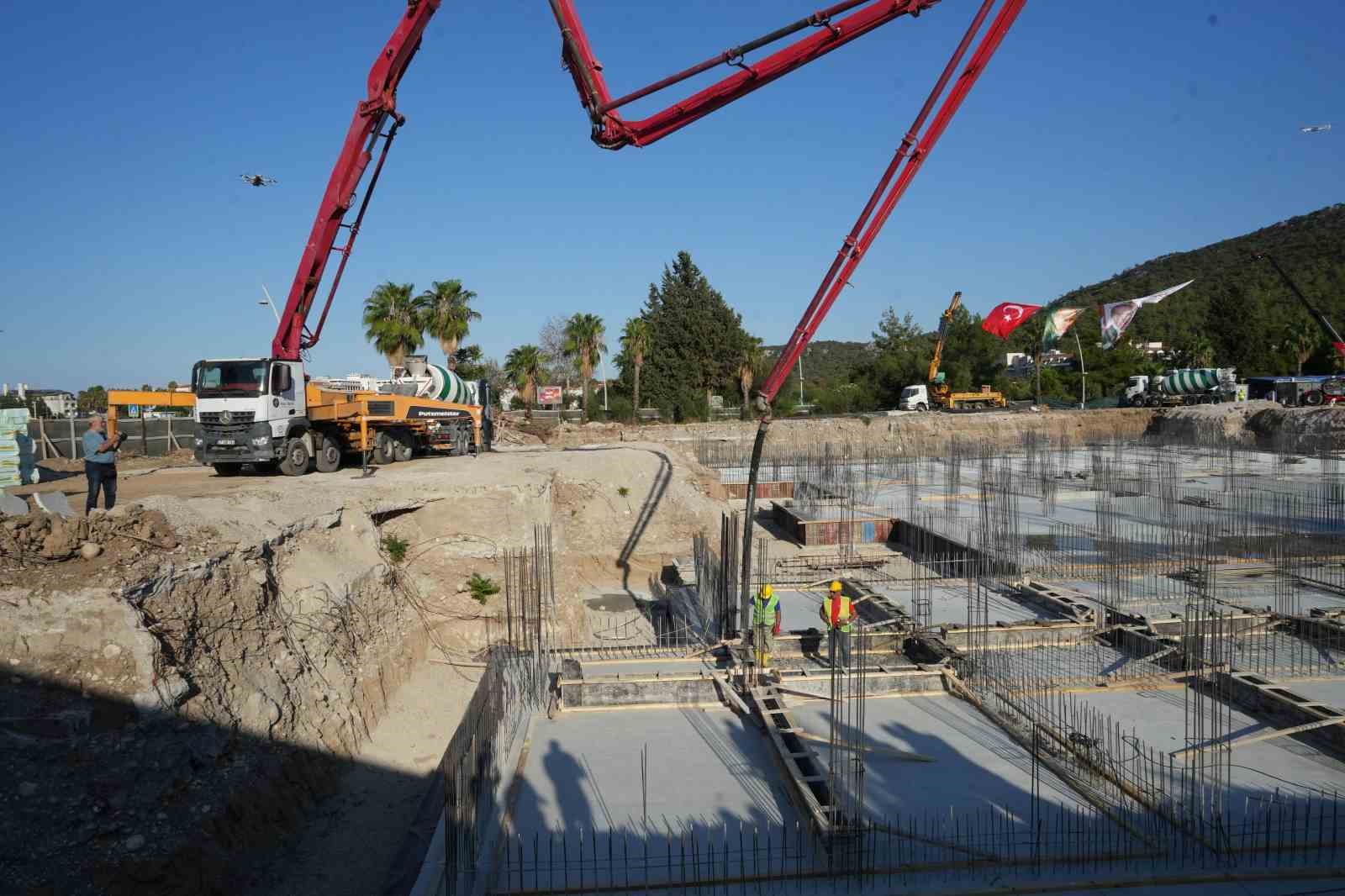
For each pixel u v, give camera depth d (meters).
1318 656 12.15
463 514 17.34
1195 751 8.99
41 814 7.50
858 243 9.42
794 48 9.88
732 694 10.62
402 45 17.64
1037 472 34.44
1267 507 25.39
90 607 9.20
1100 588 16.69
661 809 8.20
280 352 20.00
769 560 20.69
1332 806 8.02
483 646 15.50
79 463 26.69
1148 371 74.88
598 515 21.97
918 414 55.44
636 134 10.70
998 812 8.02
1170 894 6.76
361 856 9.30
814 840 7.41
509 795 8.34
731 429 48.78
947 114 8.92
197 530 12.03
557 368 74.69
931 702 10.72
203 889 7.78
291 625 12.09
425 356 26.78
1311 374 70.56
